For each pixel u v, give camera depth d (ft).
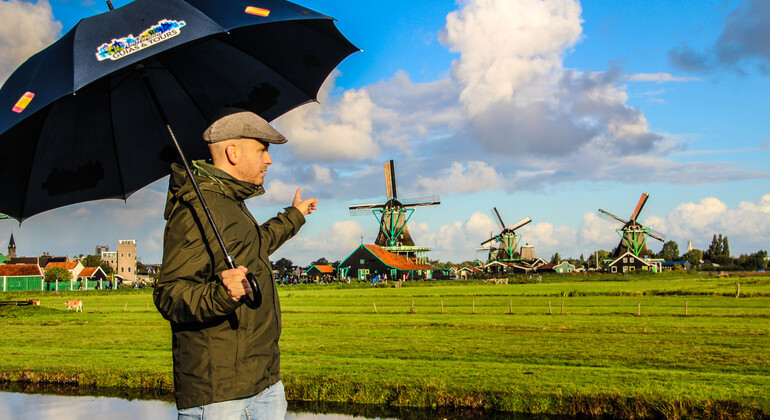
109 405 37.81
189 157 12.94
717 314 98.89
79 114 11.16
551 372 44.01
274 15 10.07
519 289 218.79
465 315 104.88
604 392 36.60
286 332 79.15
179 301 9.02
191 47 11.77
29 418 34.40
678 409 33.91
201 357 9.55
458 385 39.32
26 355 56.95
